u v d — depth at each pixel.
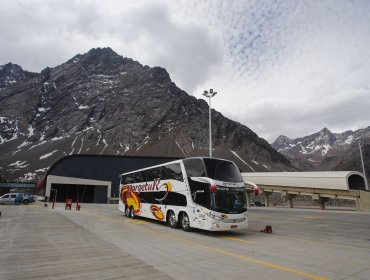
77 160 70.88
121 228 17.06
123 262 8.45
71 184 69.19
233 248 11.31
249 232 16.80
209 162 15.89
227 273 7.51
